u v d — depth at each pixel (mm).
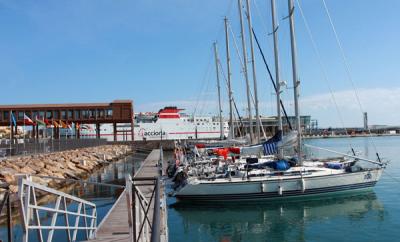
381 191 25984
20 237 14242
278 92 27703
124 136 107000
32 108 85938
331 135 174500
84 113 89688
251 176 22828
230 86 48812
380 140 143500
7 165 33688
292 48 25375
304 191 23000
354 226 18250
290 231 17891
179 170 27969
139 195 10172
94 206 14188
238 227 18844
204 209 22219
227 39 48000
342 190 23750
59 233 15938
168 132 108438
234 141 42375
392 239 16188
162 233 13586
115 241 11914
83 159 49688
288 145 25406
